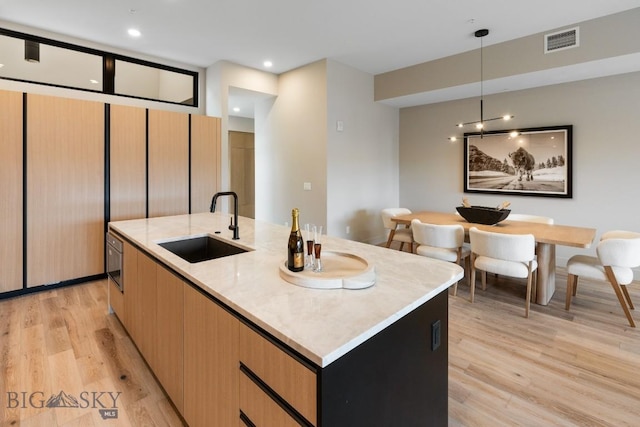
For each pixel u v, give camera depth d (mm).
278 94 5574
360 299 1309
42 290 3703
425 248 3818
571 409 1899
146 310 2162
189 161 4695
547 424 1786
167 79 4895
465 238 4070
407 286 1454
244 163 8008
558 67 3834
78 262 3916
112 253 2891
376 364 1128
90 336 2689
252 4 3275
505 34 3984
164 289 1878
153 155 4379
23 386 2072
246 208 8109
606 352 2494
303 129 5203
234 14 3475
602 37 3549
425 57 4793
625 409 1896
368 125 5605
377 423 1146
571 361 2379
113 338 2660
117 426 1763
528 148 4863
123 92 4469
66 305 3307
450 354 2479
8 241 3479
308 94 5090
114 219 4117
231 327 1295
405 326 1272
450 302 3461
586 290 3795
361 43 4254
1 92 3369
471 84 4582
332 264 1725
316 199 5098
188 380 1646
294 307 1227
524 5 3314
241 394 1255
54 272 3766
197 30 3865
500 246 3109
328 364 927
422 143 6035
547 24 3725
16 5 3248
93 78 4227
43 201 3652
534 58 3982
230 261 1827
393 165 6250
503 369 2289
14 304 3322
